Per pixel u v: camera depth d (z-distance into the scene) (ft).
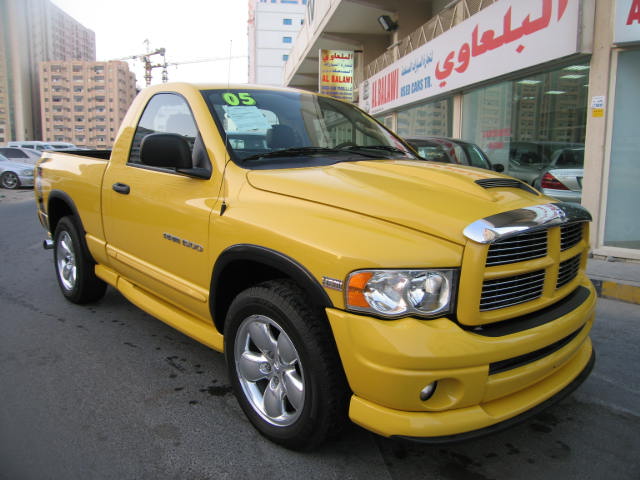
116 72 442.09
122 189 11.49
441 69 34.50
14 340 12.39
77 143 444.14
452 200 7.36
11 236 27.96
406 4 51.08
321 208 7.48
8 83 397.19
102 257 13.02
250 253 7.87
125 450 7.98
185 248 9.49
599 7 21.04
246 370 8.47
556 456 8.20
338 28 63.05
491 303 6.81
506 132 29.58
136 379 10.45
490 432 6.66
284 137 10.30
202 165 9.52
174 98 10.87
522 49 25.22
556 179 24.61
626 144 21.38
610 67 20.94
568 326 7.63
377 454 8.04
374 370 6.41
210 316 9.22
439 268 6.53
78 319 13.91
